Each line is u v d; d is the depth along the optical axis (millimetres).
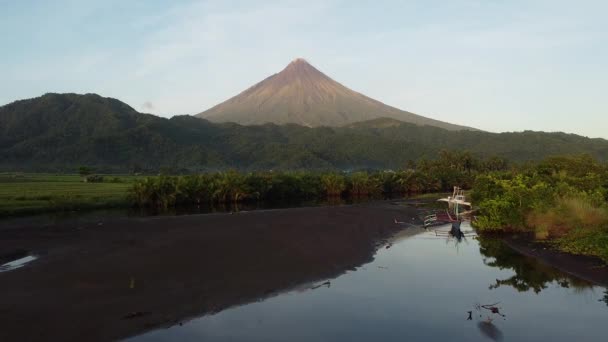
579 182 32312
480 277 16359
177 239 21953
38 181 76812
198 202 52906
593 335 11008
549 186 29703
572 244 19625
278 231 24703
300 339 10766
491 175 41438
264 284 15000
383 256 20078
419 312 12625
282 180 63094
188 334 11039
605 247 17359
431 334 11062
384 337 10898
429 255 20406
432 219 31719
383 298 13867
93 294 13469
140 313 12102
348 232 25594
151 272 15867
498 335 11000
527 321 11930
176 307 12688
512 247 21672
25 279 14844
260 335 11008
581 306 13070
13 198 44750
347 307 13016
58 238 22609
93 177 79188
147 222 28234
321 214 33625
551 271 16984
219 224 27281
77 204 44062
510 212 25500
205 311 12523
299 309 12820
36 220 34719
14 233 24125
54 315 11805
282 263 17641
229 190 55344
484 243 23359
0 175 101000
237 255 18672
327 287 14953
